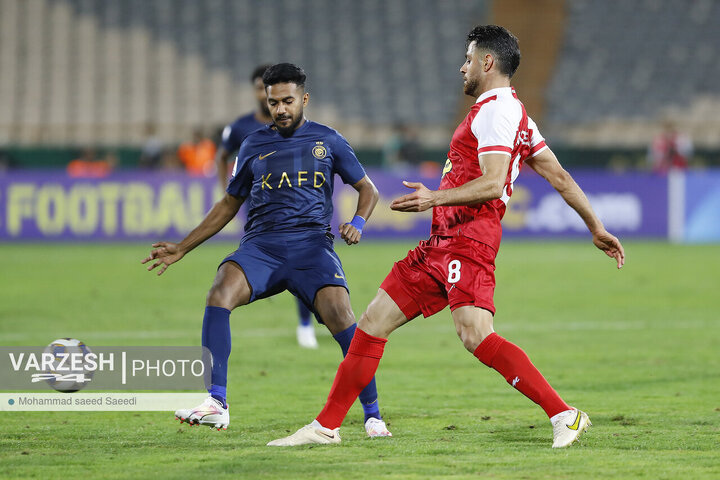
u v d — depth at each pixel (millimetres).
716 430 17781
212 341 17359
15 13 97688
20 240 68000
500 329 33656
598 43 100562
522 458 15281
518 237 72562
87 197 68188
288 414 19750
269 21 101188
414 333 33312
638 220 72375
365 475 14109
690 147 79438
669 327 34156
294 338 31891
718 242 71938
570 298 42406
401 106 95000
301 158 18719
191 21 100000
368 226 71062
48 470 14469
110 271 51719
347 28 101312
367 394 17562
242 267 18109
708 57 99625
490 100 16219
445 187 16734
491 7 103125
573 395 21969
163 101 93562
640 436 17156
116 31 98000
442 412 19938
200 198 68375
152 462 15039
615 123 94125
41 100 92188
